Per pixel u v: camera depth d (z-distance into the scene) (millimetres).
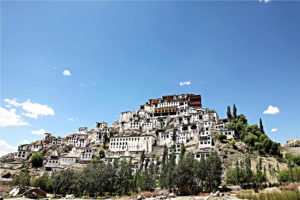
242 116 176000
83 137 194375
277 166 115562
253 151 137250
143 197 79562
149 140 166000
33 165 165250
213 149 136000
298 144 176250
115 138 175500
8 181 126812
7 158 175000
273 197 62844
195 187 86812
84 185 95875
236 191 83375
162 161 133000
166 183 94125
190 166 89500
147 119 198000
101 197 86438
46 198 82062
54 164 162875
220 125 162250
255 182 93625
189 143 152750
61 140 195250
